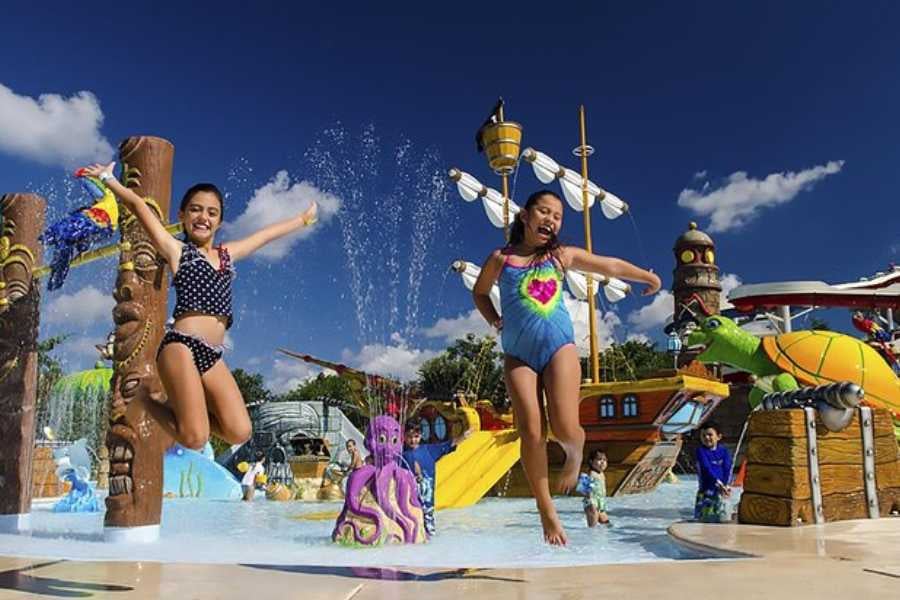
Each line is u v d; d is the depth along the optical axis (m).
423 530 9.45
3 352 11.30
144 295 9.73
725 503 9.85
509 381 5.00
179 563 6.04
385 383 17.56
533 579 5.01
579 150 23.62
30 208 11.62
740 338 14.95
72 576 5.36
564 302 5.11
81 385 21.56
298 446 27.81
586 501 11.12
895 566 5.45
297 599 4.45
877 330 20.86
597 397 18.09
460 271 22.58
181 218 4.93
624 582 4.83
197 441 4.42
